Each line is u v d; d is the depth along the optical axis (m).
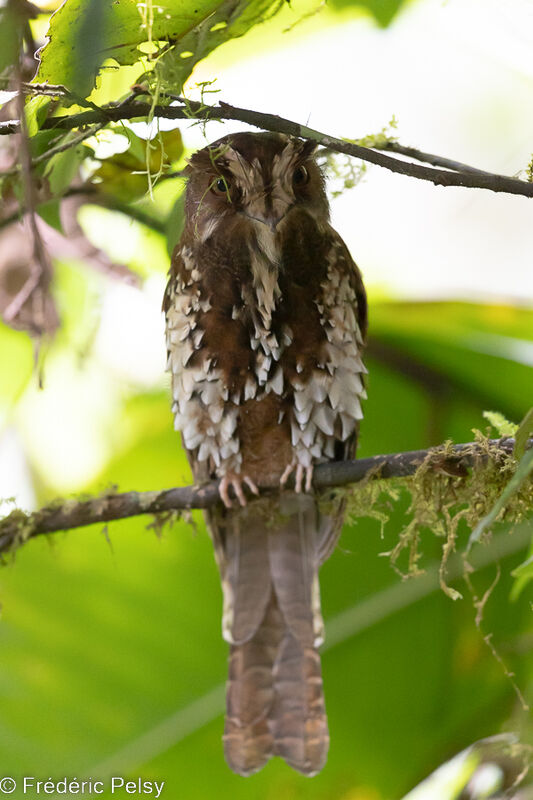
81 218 10.49
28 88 6.96
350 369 9.65
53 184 8.24
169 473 12.25
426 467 8.26
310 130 6.93
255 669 9.50
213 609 11.17
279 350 9.50
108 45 7.24
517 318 11.86
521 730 9.66
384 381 11.92
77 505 9.11
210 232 9.41
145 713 10.81
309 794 11.17
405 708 11.38
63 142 8.12
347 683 11.44
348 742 11.33
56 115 7.90
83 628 11.08
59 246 10.62
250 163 9.29
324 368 9.58
